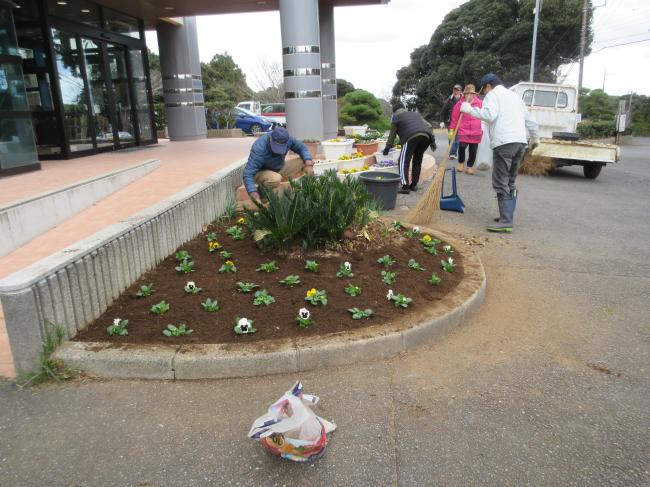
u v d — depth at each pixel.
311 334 3.16
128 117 12.82
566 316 3.85
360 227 4.70
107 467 2.22
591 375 3.00
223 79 35.78
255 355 2.90
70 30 10.14
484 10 35.38
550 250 5.54
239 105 26.77
